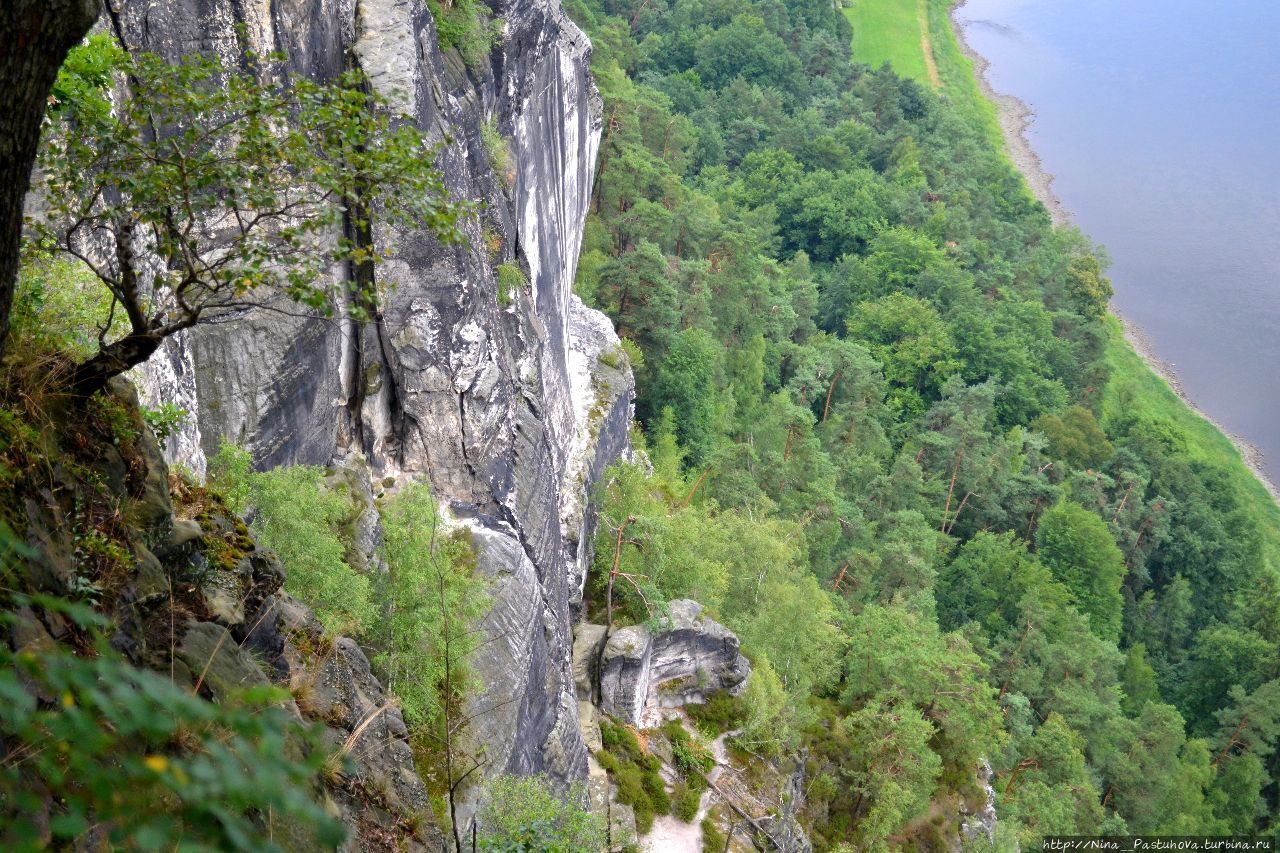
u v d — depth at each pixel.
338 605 22.22
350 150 13.14
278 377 27.42
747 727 48.25
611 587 48.78
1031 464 102.00
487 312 35.31
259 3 26.81
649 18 158.88
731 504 71.38
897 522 83.44
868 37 196.00
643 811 41.66
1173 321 135.62
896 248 122.75
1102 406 116.75
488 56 41.03
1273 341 132.50
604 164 94.75
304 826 11.21
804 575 66.94
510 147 43.62
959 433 96.94
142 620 11.43
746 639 55.56
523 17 44.44
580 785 32.06
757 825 44.50
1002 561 85.81
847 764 54.56
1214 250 149.88
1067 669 76.62
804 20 172.12
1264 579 91.94
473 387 34.28
